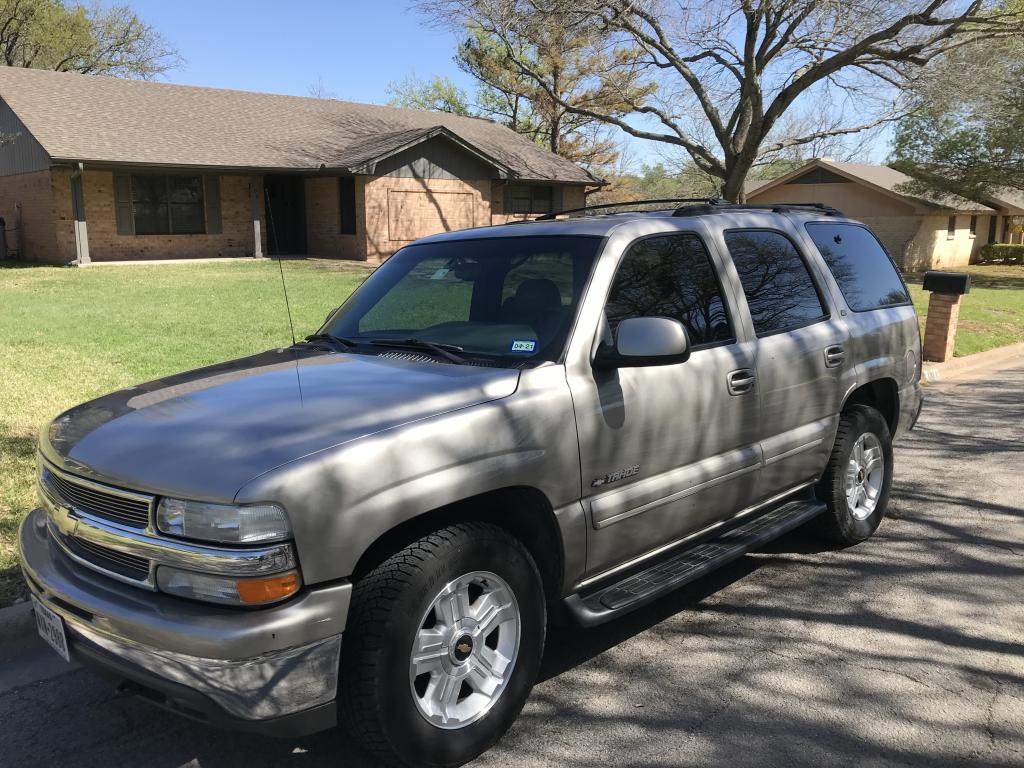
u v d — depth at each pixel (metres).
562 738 3.15
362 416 2.81
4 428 6.73
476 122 33.19
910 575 4.70
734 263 4.19
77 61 44.56
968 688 3.49
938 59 23.12
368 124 29.23
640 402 3.46
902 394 5.41
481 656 2.98
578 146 45.62
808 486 4.71
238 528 2.45
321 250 26.20
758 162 30.67
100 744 3.15
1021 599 4.38
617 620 4.19
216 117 26.14
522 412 3.05
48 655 3.83
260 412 2.90
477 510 3.13
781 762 2.99
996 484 6.46
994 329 15.95
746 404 4.01
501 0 23.41
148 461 2.69
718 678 3.59
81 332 11.57
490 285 3.78
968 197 33.84
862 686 3.51
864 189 36.66
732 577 4.71
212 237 24.98
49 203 22.25
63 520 2.86
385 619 2.62
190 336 11.34
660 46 24.84
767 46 24.33
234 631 2.41
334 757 3.05
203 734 3.21
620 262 3.63
